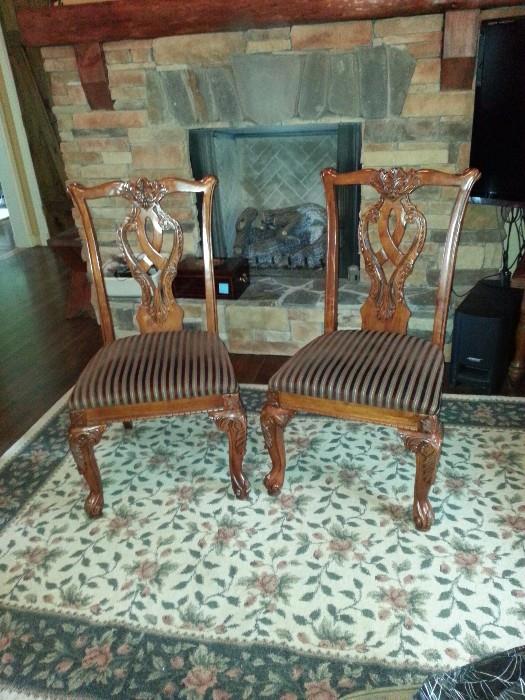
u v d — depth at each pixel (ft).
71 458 6.85
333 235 6.05
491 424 7.00
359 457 6.59
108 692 4.13
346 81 7.57
